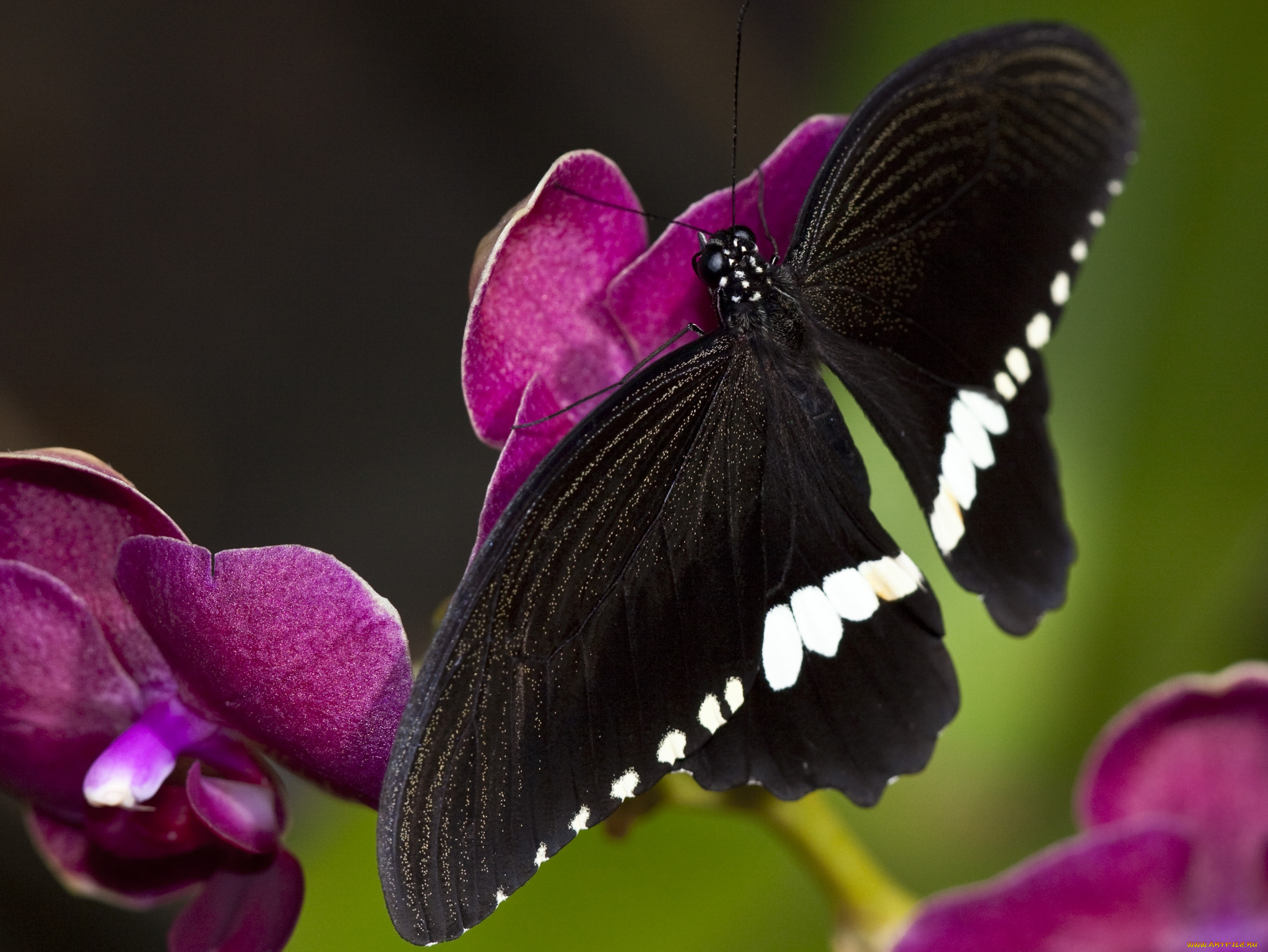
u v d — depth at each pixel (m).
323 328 0.84
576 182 0.45
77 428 0.80
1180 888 0.46
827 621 0.45
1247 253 0.49
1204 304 0.49
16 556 0.45
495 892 0.42
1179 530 0.49
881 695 0.45
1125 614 0.49
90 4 0.90
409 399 0.81
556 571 0.43
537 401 0.45
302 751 0.44
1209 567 0.49
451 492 0.77
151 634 0.44
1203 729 0.46
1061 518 0.46
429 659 0.42
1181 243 0.49
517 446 0.44
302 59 0.87
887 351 0.46
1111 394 0.49
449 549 0.75
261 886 0.45
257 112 0.88
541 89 0.82
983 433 0.45
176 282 0.85
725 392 0.44
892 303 0.45
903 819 0.50
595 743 0.43
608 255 0.46
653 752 0.43
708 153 0.79
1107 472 0.49
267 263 0.86
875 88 0.44
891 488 0.49
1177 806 0.46
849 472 0.45
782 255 0.46
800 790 0.44
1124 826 0.45
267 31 0.88
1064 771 0.49
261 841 0.45
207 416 0.81
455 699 0.42
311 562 0.43
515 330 0.45
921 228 0.45
